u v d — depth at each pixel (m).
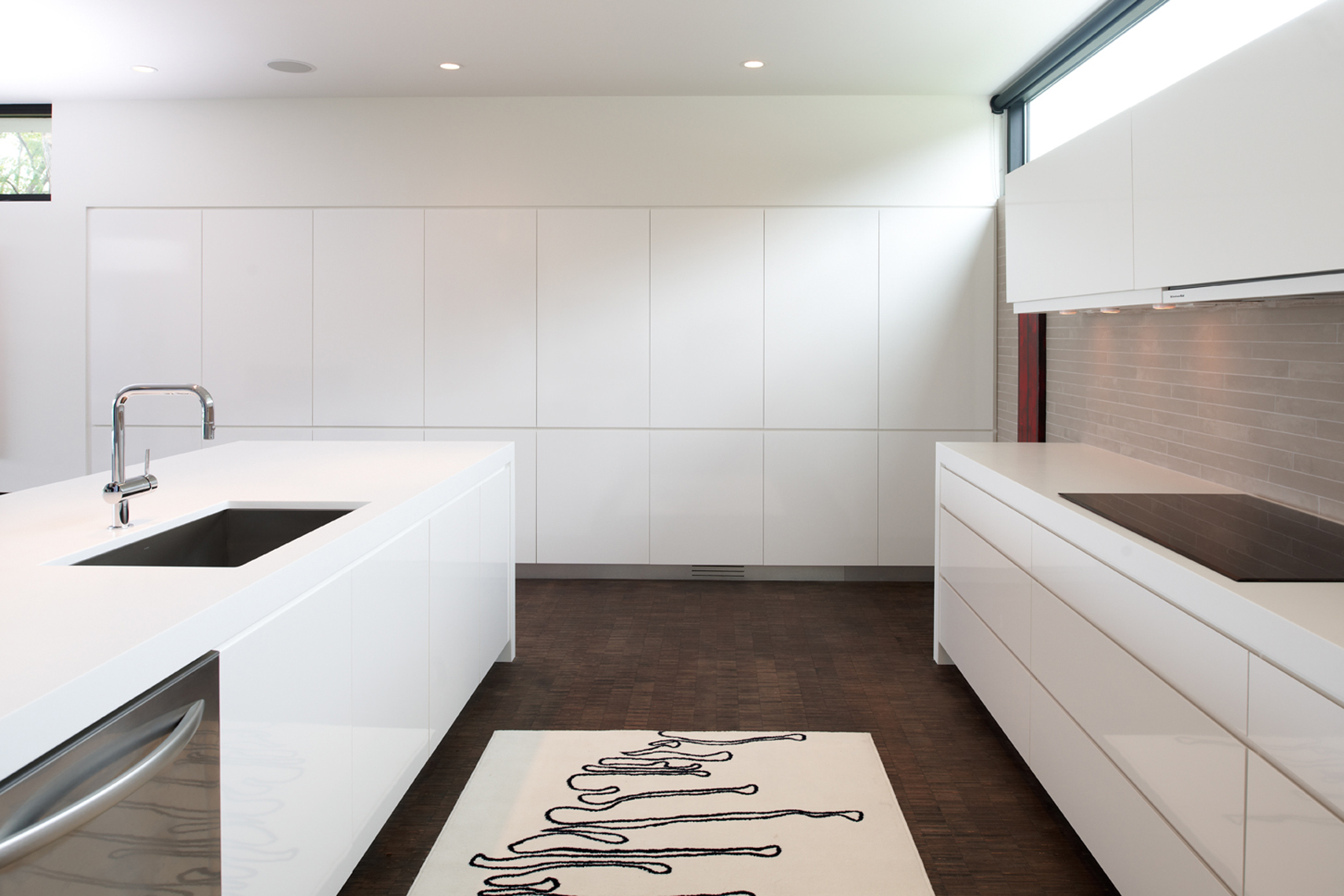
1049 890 2.15
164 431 5.03
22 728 1.04
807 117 4.75
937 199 4.76
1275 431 2.44
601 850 2.30
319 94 4.77
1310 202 1.71
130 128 4.89
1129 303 2.53
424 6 3.49
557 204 4.84
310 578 1.77
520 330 4.92
